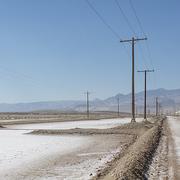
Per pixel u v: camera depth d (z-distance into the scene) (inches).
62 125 3518.7
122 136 1935.3
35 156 1067.9
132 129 2349.9
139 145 1135.6
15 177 721.0
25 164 903.1
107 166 826.2
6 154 1117.1
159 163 861.2
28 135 2103.8
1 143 1528.1
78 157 1042.1
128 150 1130.7
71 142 1581.0
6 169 823.7
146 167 780.6
